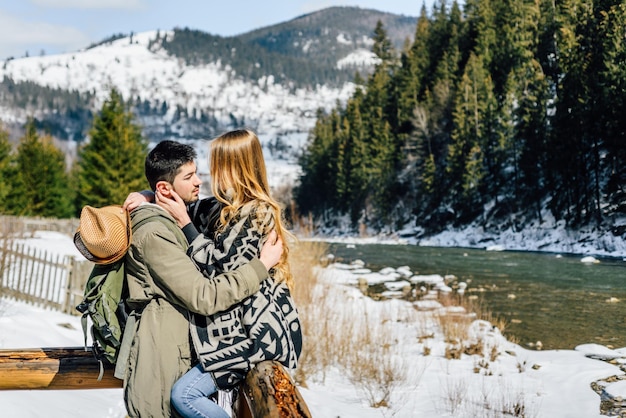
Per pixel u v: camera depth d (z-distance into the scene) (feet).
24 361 6.82
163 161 6.72
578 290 52.60
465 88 162.30
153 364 6.10
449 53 206.18
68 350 7.04
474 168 149.69
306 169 278.46
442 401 22.68
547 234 119.03
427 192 174.29
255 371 5.96
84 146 129.80
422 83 222.07
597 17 120.06
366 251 113.09
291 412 5.38
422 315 39.34
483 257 92.63
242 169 6.56
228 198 6.59
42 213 160.15
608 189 112.68
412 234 168.76
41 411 14.07
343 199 227.81
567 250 105.81
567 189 120.37
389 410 21.61
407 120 208.44
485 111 150.71
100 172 124.16
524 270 70.23
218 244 6.41
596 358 29.60
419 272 70.49
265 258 6.37
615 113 112.37
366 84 270.67
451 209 157.38
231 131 6.73
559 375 26.48
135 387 6.12
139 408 6.13
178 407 6.09
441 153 181.98
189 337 6.24
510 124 142.41
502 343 32.55
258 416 5.54
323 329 28.32
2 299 34.06
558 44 140.56
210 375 6.21
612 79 112.98
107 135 124.26
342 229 217.77
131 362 6.19
